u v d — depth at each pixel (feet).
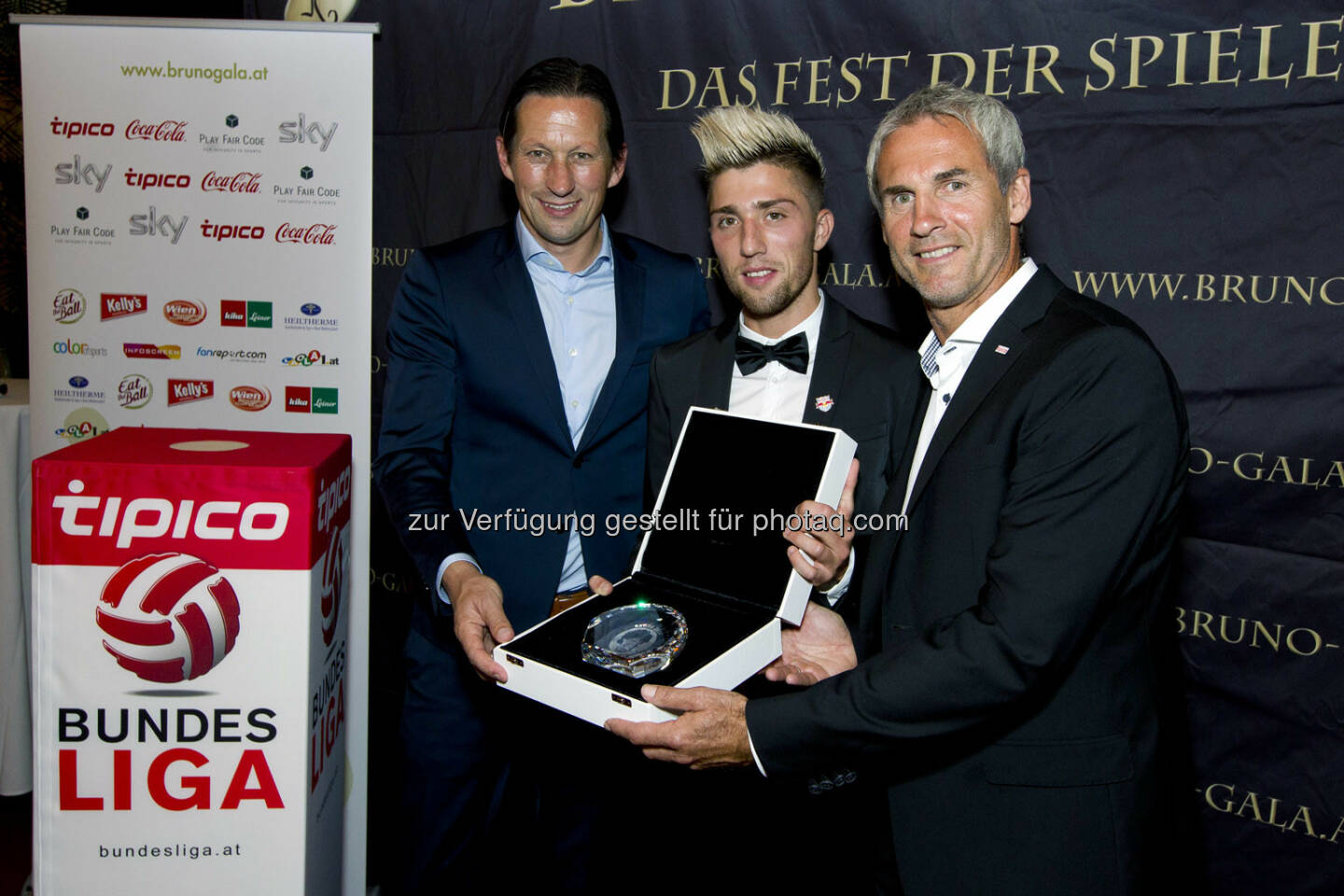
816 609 6.02
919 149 4.97
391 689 9.97
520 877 8.36
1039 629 4.23
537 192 6.89
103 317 7.96
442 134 9.11
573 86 6.82
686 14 8.23
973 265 4.98
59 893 4.74
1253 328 6.93
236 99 7.80
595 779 8.12
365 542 7.91
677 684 4.68
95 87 7.79
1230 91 6.79
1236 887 7.49
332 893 5.56
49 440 8.04
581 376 7.45
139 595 4.64
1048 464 4.41
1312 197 6.66
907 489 5.49
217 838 4.80
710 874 7.88
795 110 8.00
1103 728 4.54
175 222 7.90
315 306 7.97
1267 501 7.05
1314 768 7.13
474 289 7.29
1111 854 4.44
